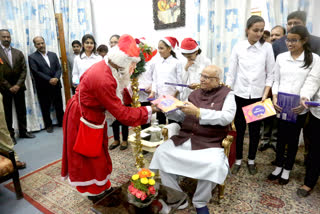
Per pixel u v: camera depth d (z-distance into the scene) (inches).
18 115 145.4
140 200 53.6
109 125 167.0
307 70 72.2
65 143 70.9
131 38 63.9
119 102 64.6
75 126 66.5
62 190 88.4
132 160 110.0
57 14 165.9
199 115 72.0
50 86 156.7
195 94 84.4
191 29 144.8
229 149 73.3
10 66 137.4
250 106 78.6
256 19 79.7
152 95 111.6
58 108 166.6
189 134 80.0
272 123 112.1
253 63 87.4
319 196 78.8
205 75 75.5
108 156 73.7
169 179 73.5
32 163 112.8
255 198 79.0
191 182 90.6
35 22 155.6
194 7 136.9
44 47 152.6
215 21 132.1
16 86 136.5
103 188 72.8
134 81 71.2
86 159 67.8
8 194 86.6
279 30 95.3
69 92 177.6
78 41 167.8
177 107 70.6
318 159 75.4
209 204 76.6
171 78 109.7
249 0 120.3
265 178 90.8
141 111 68.7
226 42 134.0
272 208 73.7
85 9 181.6
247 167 99.1
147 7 162.4
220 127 77.7
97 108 66.1
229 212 72.6
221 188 75.0
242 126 94.0
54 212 75.5
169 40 107.3
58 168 106.6
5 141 92.2
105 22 186.1
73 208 77.4
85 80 64.0
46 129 161.9
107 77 61.9
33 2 152.6
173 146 77.6
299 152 109.6
